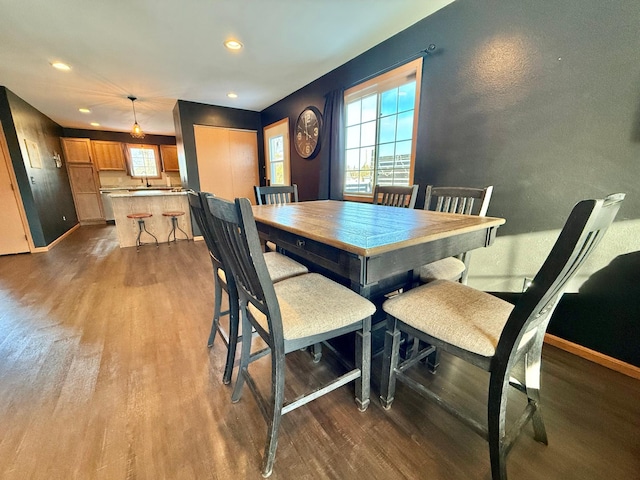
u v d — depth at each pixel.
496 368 0.84
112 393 1.32
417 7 2.02
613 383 1.37
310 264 1.87
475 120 1.94
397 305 1.10
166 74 3.20
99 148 6.86
